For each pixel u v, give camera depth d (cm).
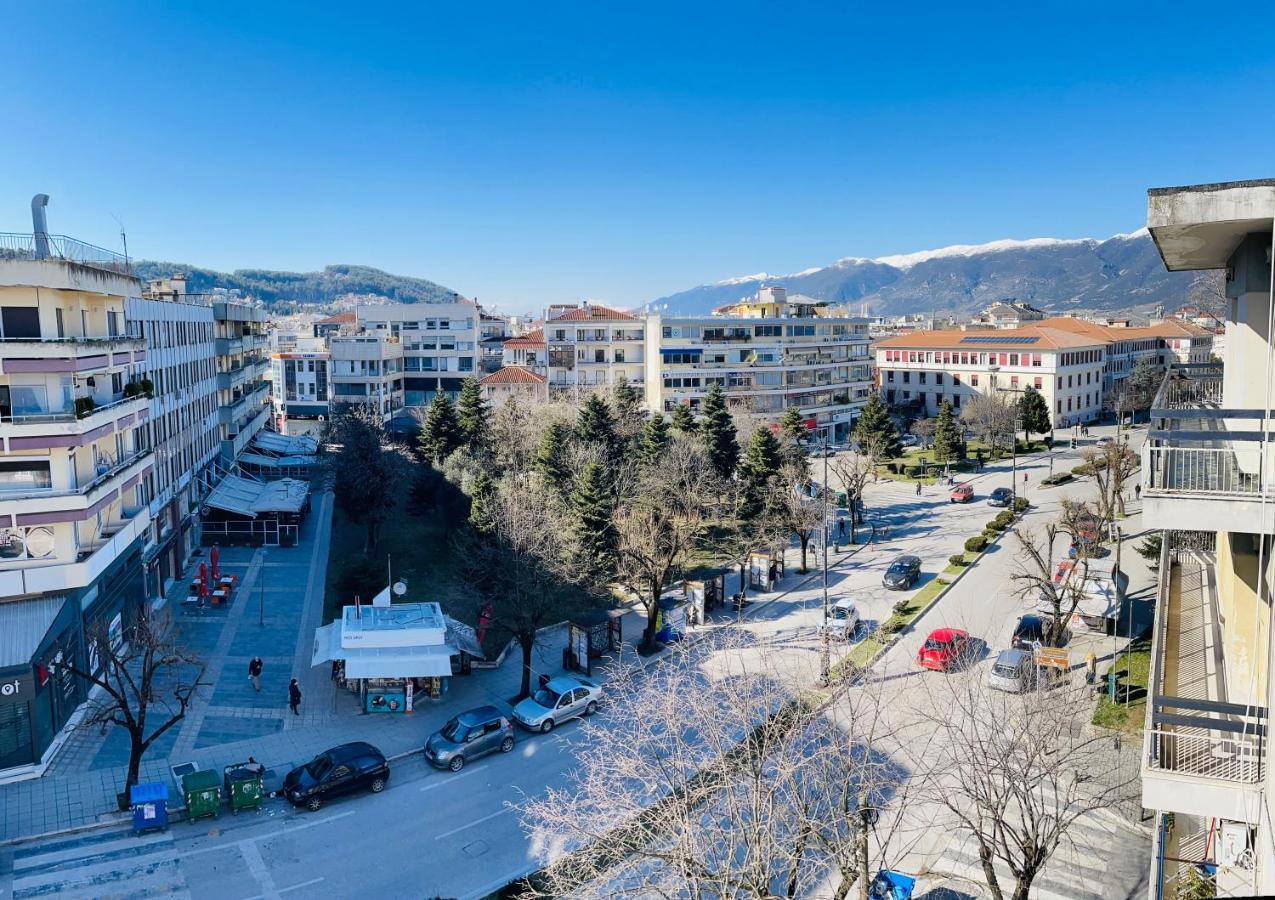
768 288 12056
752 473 6444
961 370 12262
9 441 3228
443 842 2714
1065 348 11288
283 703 3688
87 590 3506
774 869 2211
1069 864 2464
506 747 3319
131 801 2717
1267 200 1277
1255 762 1303
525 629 3816
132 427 4153
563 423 6938
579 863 2189
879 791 2717
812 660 4000
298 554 5975
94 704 3475
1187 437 1332
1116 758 2977
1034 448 9881
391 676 3509
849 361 11875
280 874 2544
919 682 3572
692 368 10575
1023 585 4919
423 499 6825
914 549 6003
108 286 3844
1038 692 2350
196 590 4922
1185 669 1827
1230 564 1777
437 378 11719
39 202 3838
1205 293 8612
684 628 4441
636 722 2550
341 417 8044
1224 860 1744
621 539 4769
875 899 2280
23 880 2469
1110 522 5250
